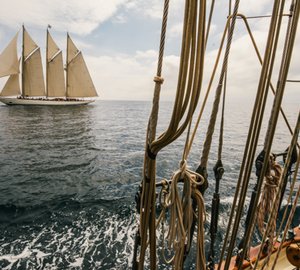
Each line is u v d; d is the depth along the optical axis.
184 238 1.74
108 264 6.31
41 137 30.47
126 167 16.53
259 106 1.45
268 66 1.41
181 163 1.76
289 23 1.79
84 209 9.41
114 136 32.59
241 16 2.09
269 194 2.13
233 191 11.15
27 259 6.41
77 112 71.38
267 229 1.69
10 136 30.56
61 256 6.56
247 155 1.54
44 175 14.48
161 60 1.50
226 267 1.69
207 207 9.37
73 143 26.89
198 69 1.33
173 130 1.43
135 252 1.94
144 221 1.75
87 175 14.51
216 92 1.73
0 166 16.59
